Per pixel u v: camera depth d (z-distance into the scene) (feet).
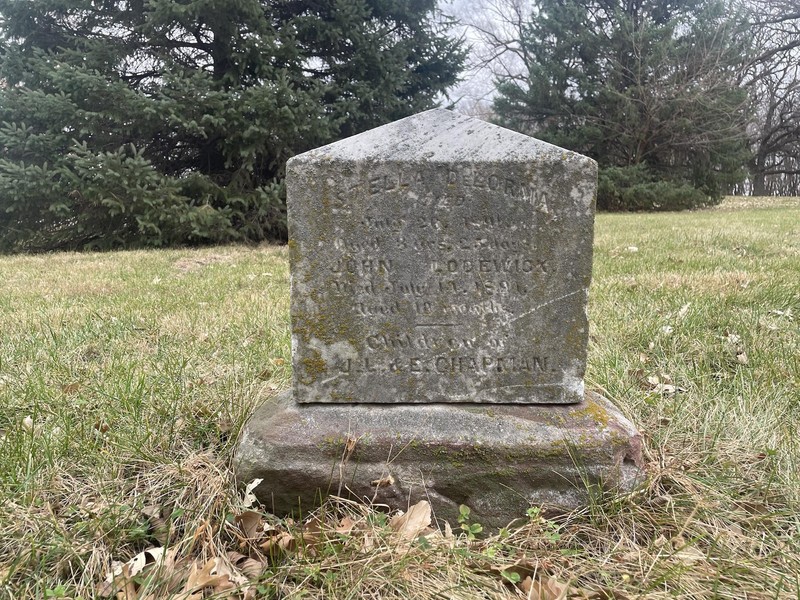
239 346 13.03
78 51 32.30
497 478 7.39
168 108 31.58
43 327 14.71
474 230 7.61
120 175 31.40
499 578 6.42
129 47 34.40
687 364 11.53
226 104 33.37
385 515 7.08
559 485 7.39
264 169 39.81
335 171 7.48
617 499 7.30
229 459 8.18
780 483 7.68
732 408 9.43
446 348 7.93
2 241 35.04
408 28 41.91
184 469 7.76
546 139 68.13
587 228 7.60
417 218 7.59
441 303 7.81
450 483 7.41
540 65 69.36
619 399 9.79
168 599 5.69
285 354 12.44
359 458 7.43
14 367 11.72
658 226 38.32
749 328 12.86
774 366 10.94
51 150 32.40
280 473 7.36
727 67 66.28
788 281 17.11
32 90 32.32
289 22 35.50
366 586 6.11
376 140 7.57
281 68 35.81
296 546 6.66
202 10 32.22
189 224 34.83
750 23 70.18
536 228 7.60
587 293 7.77
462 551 6.43
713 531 6.95
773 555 6.44
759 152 107.45
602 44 67.00
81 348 12.89
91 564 6.31
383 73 38.58
